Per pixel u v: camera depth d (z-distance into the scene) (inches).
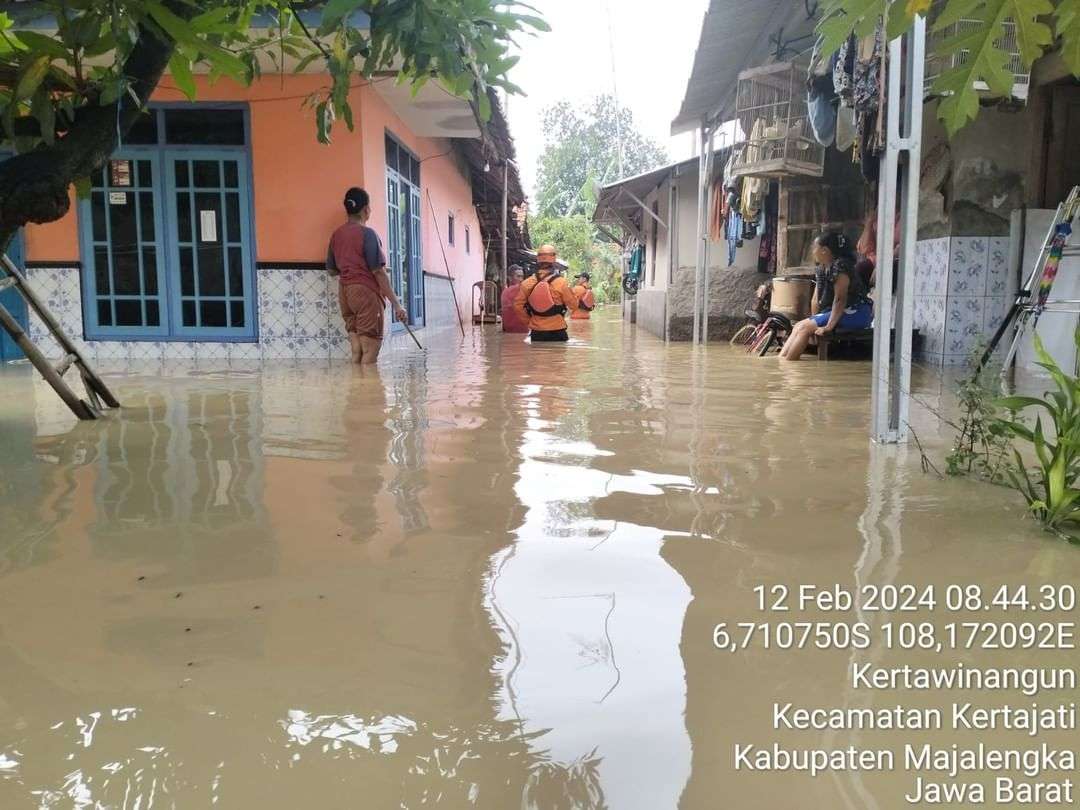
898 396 149.3
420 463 134.3
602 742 53.7
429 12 94.3
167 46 112.3
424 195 517.3
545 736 54.3
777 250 419.2
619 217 688.4
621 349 409.1
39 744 53.4
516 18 98.9
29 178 105.1
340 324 355.6
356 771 50.5
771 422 175.2
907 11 55.9
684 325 487.5
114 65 101.5
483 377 270.8
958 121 60.3
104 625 71.7
